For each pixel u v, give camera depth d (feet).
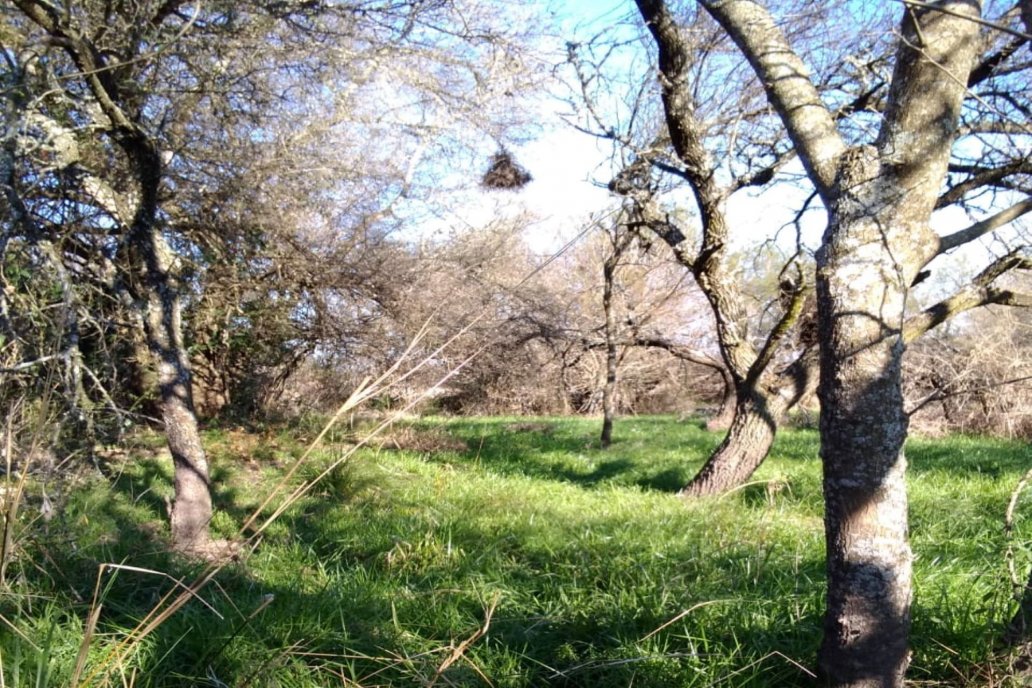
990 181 17.22
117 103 20.99
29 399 15.35
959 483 28.68
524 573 17.93
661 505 24.95
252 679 11.22
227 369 44.01
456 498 27.07
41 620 12.30
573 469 35.81
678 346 48.26
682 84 25.71
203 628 12.75
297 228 37.78
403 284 40.57
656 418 62.95
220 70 23.45
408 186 40.40
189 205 31.94
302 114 30.27
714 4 12.07
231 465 33.81
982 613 12.79
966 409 47.60
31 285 18.74
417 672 11.80
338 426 31.65
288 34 24.89
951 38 10.19
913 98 10.43
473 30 25.75
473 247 43.21
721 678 11.85
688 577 16.85
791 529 20.90
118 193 23.34
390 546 20.80
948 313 19.81
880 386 10.32
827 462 10.73
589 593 16.20
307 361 45.06
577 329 44.11
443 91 29.01
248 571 17.12
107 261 23.09
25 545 14.78
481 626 14.12
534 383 53.62
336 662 12.24
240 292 39.42
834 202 10.92
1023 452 37.01
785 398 26.63
